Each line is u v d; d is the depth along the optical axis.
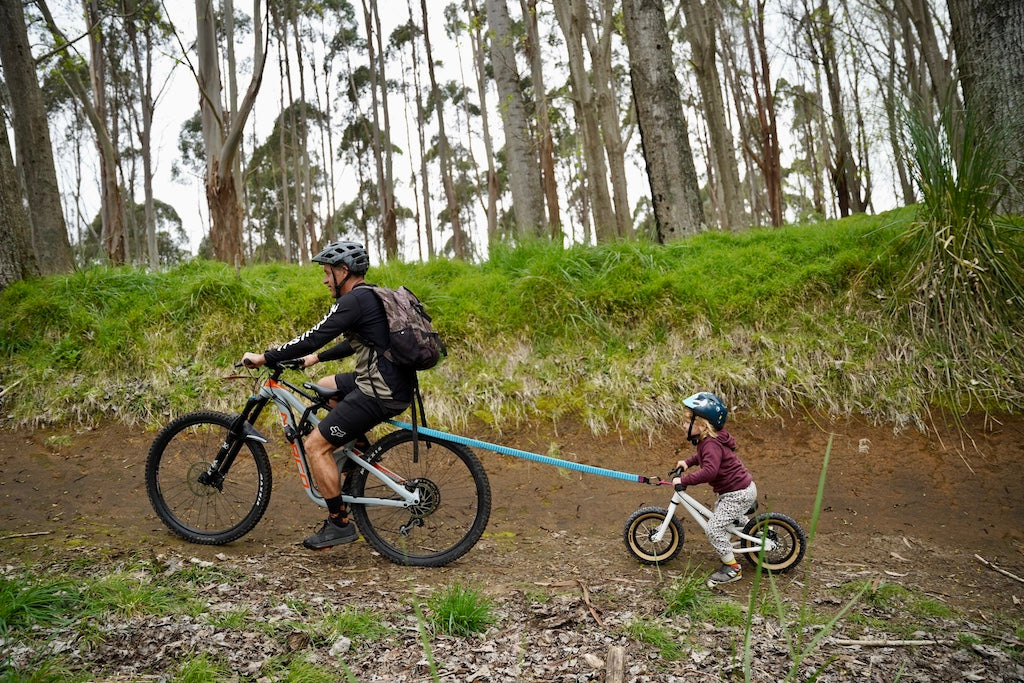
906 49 16.22
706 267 6.92
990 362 5.61
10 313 6.59
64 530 4.30
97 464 5.30
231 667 2.71
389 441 4.07
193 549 4.07
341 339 6.48
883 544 4.47
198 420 4.25
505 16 10.59
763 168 16.77
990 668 2.98
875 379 5.77
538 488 5.26
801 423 5.66
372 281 7.01
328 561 4.04
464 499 4.17
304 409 4.10
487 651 2.98
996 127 6.07
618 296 6.59
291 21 26.11
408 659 2.88
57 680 2.50
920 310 5.99
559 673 2.81
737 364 6.07
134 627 2.98
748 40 17.97
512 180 10.59
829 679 2.80
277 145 34.66
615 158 12.95
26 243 7.21
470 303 6.71
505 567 4.09
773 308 6.37
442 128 22.58
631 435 5.75
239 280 6.94
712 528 3.98
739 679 2.78
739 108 19.75
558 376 6.25
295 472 5.35
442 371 6.34
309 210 26.19
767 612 3.51
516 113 10.56
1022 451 5.06
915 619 3.51
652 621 3.32
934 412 5.50
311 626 3.09
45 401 5.94
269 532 4.47
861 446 5.38
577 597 3.62
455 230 22.62
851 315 6.23
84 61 11.42
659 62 8.31
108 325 6.51
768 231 7.68
